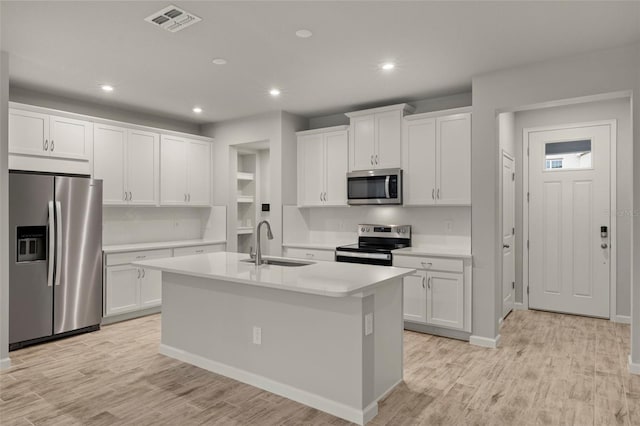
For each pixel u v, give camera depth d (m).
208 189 5.78
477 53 3.24
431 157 4.29
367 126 4.73
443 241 4.59
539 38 2.95
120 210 5.06
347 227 5.33
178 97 4.53
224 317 3.09
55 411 2.53
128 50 3.19
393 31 2.86
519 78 3.52
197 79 3.90
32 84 4.04
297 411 2.54
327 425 2.38
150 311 4.89
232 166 5.79
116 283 4.47
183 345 3.38
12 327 3.60
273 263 3.44
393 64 3.49
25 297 3.67
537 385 2.89
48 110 4.04
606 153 4.59
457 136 4.12
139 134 4.91
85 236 4.09
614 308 4.53
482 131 3.72
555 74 3.35
